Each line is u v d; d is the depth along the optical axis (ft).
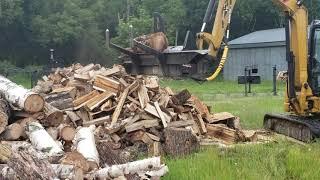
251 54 156.04
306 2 179.42
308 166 31.81
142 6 198.08
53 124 33.78
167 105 41.81
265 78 152.87
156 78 44.96
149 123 38.29
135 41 53.11
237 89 106.22
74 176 23.76
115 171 25.39
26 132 30.17
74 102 40.01
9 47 164.76
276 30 164.04
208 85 116.57
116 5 202.39
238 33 210.79
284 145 38.55
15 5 158.30
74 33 164.04
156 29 54.95
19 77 135.44
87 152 27.48
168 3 195.11
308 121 43.04
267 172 30.83
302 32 44.04
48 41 165.27
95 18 185.78
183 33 201.98
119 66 45.88
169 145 36.37
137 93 40.96
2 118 29.73
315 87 43.86
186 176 28.84
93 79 43.32
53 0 167.32
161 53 51.19
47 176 22.89
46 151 27.48
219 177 28.48
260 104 72.28
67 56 168.04
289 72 44.39
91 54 165.17
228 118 45.44
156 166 26.25
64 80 46.85
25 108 32.48
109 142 35.40
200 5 198.29
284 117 45.50
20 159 23.40
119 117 39.60
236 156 35.12
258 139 42.42
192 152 36.63
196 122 42.65
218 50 47.16
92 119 39.60
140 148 37.52
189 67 47.96
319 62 43.96
